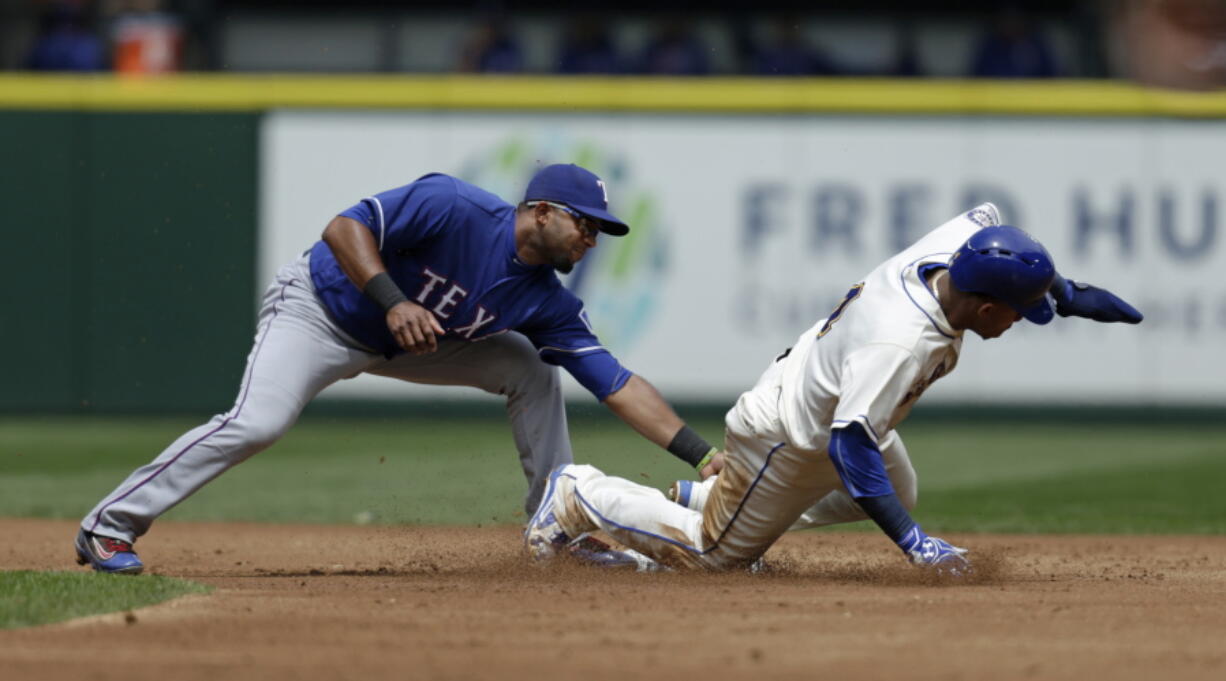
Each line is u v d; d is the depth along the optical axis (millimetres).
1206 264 49781
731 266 49906
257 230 49469
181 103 49344
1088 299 17984
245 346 49438
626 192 49875
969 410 49594
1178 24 54438
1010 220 50125
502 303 18094
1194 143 49844
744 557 17891
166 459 17266
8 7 55000
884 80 51562
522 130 49906
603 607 14922
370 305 17719
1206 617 14539
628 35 56281
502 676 11477
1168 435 47750
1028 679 11445
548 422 19531
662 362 49938
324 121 49625
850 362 15664
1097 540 25484
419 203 17344
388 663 11984
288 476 36875
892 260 16250
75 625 13672
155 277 49312
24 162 49125
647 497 18094
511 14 56406
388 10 56469
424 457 40625
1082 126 50000
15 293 49062
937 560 16609
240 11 56781
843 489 17703
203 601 15273
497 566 19391
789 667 11836
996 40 55281
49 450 41562
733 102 49906
